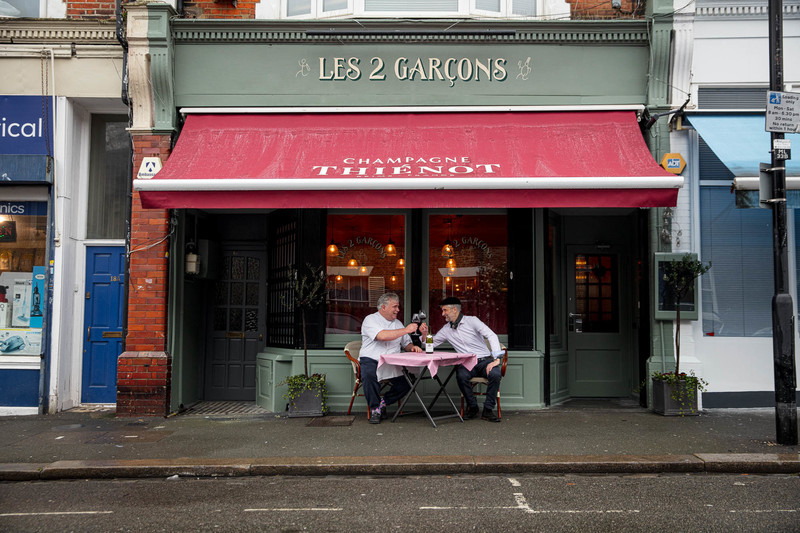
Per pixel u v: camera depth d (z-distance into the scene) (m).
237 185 6.95
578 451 6.06
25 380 8.41
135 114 8.24
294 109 8.30
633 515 4.43
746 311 8.22
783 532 4.05
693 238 8.12
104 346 8.88
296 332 8.51
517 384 8.39
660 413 7.80
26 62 8.49
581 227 9.71
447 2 8.75
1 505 4.80
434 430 7.06
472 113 8.29
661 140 8.13
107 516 4.51
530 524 4.26
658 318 7.98
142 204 7.06
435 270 8.78
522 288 8.52
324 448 6.27
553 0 8.67
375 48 8.34
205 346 9.46
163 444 6.48
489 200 6.95
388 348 7.65
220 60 8.35
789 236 8.27
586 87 8.26
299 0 8.94
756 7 8.20
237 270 9.60
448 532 4.13
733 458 5.70
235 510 4.64
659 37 8.00
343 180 6.93
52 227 8.48
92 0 8.59
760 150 7.56
